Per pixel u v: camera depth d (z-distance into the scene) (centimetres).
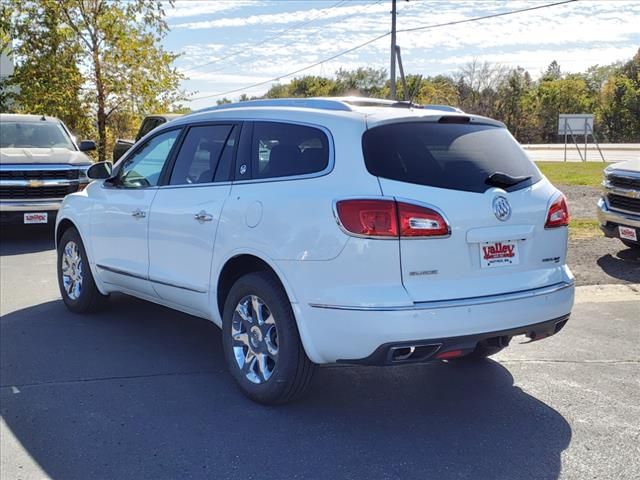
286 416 429
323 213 391
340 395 463
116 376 498
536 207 426
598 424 416
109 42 2108
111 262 594
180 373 505
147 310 680
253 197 439
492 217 403
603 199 930
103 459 374
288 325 415
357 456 376
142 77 2175
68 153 1139
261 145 457
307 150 425
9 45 2120
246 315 452
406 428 411
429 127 421
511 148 448
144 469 362
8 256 978
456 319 382
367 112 418
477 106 8844
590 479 350
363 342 378
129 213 561
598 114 8644
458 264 393
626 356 543
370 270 378
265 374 439
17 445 391
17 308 689
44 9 2042
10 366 520
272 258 416
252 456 376
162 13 2164
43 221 1079
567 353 551
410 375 502
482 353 519
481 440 395
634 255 930
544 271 431
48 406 445
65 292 675
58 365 522
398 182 387
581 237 1058
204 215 474
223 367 518
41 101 2086
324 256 388
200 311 501
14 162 1055
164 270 524
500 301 396
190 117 535
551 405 446
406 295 377
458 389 474
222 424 416
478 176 411
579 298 729
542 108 8956
